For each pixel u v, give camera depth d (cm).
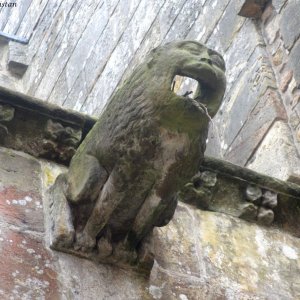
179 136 502
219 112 851
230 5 903
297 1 833
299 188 666
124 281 552
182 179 520
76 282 535
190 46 523
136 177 518
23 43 1349
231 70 866
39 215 564
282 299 596
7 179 582
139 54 1030
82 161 543
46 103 612
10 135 605
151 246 560
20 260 530
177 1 1002
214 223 634
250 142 788
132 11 1093
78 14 1235
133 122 506
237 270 604
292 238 654
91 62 1134
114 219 545
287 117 782
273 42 845
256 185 657
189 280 578
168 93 498
